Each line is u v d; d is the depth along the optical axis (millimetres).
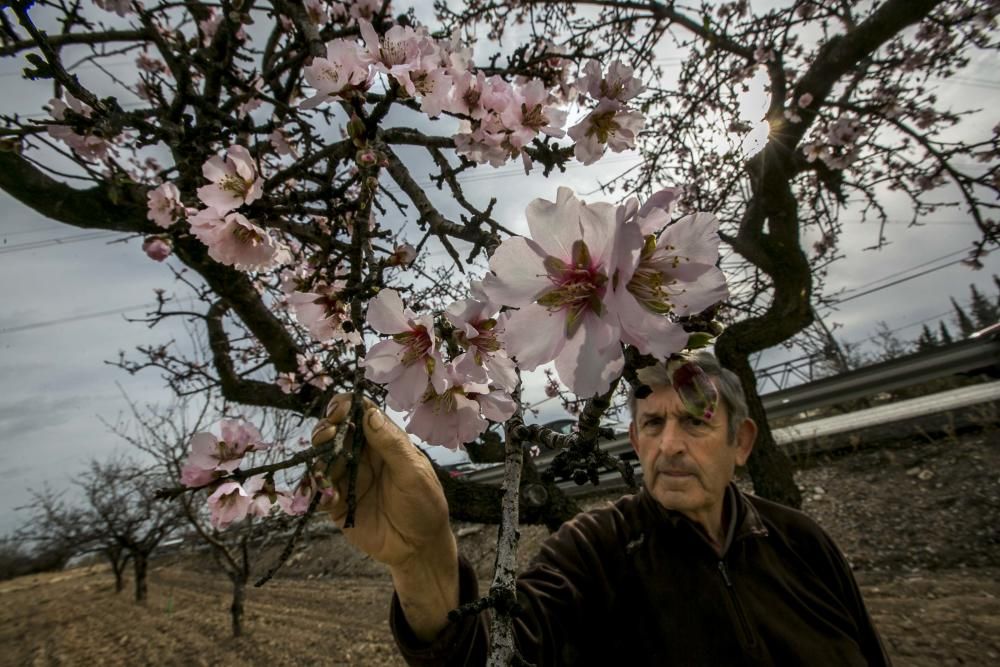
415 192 1618
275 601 9242
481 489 3924
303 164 1840
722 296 702
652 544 1460
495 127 1728
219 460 1299
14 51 2520
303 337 4426
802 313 5715
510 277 721
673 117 5922
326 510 938
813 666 1318
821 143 5359
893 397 8727
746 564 1422
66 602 13844
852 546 5387
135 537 12383
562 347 682
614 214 690
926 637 3672
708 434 1450
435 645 978
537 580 1348
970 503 5254
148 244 2211
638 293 700
